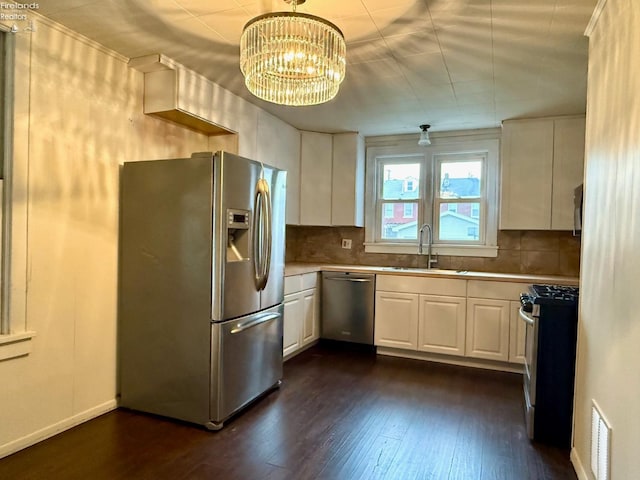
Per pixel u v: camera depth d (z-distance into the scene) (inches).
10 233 82.4
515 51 95.4
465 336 145.3
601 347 68.7
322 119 156.0
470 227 170.9
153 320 101.8
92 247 99.0
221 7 79.0
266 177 113.3
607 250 67.9
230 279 98.4
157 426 96.7
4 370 81.8
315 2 75.2
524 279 137.5
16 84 82.0
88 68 96.3
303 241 194.5
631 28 59.2
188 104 111.2
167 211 100.0
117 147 104.3
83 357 97.6
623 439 56.8
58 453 83.9
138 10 80.6
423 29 85.6
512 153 151.8
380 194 185.6
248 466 80.4
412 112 145.1
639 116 55.3
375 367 142.9
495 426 99.5
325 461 82.6
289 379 130.0
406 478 77.4
